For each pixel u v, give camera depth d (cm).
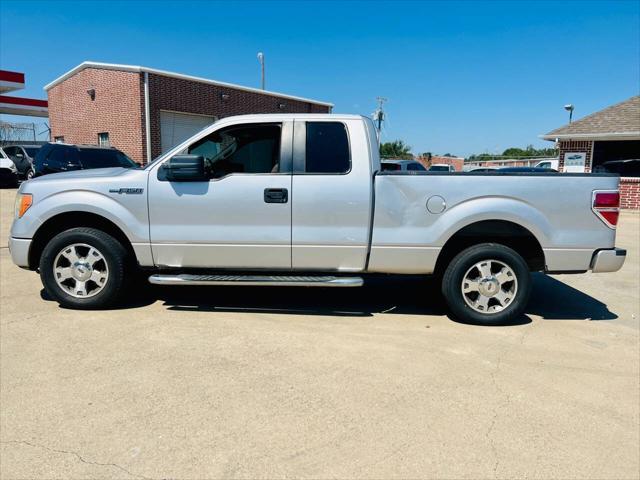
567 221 446
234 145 467
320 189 449
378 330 448
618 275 721
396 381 345
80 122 2266
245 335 426
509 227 454
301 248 457
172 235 461
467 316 463
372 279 648
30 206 471
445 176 445
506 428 289
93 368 354
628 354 405
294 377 347
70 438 269
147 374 347
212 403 309
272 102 2584
